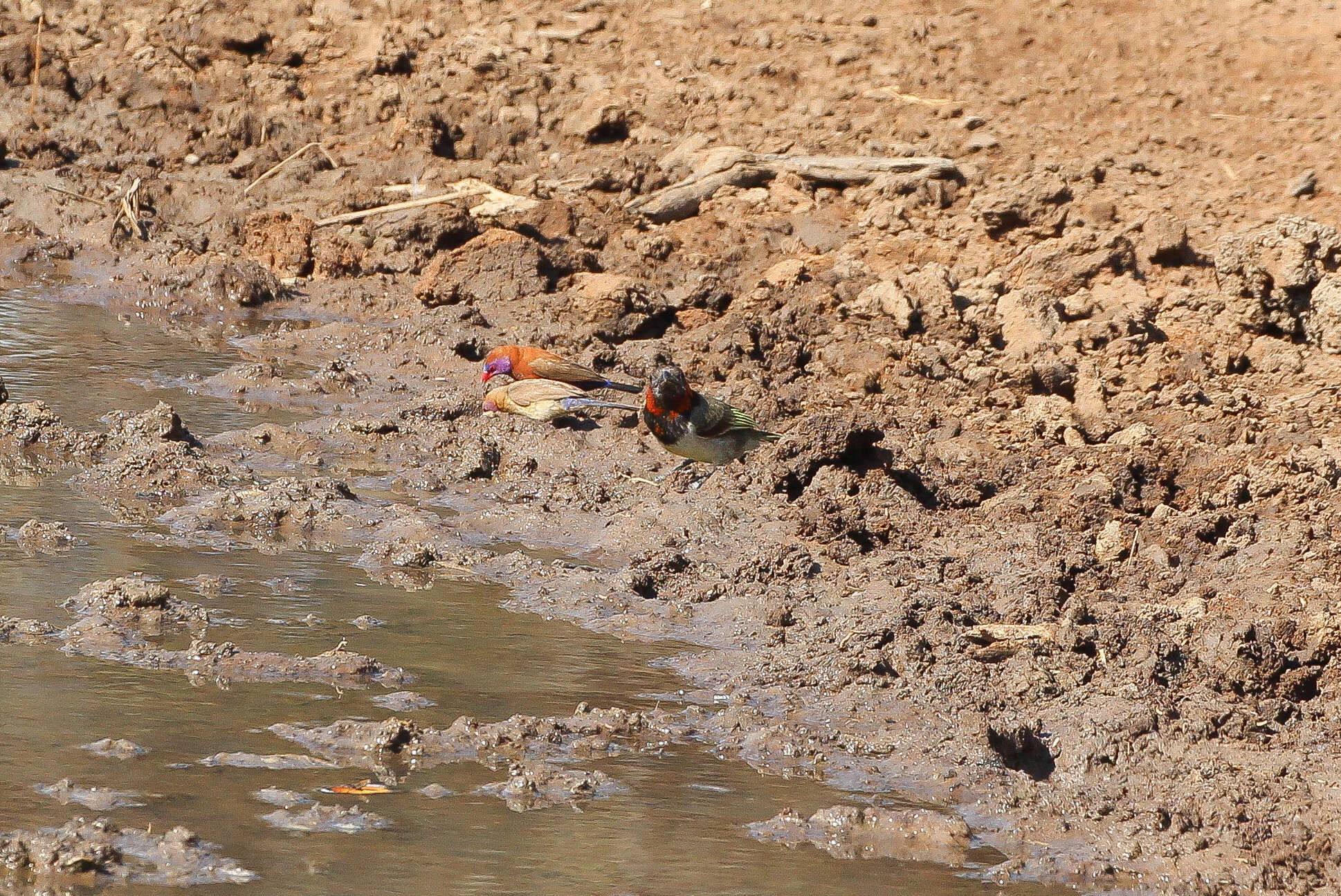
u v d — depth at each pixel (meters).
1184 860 19.39
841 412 35.25
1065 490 32.34
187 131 59.09
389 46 64.62
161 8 68.94
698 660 25.00
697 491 33.00
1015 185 50.72
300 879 17.23
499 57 63.75
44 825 17.88
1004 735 22.05
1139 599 27.53
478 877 17.56
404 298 48.25
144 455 32.28
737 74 63.94
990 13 69.56
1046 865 19.12
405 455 35.47
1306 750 22.00
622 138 60.09
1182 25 68.62
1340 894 18.81
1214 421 36.31
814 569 28.72
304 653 23.73
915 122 59.53
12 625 23.69
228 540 29.09
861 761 21.83
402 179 56.19
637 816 19.50
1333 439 34.50
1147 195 52.94
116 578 25.94
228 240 51.94
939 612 26.03
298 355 42.44
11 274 48.41
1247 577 28.09
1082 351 42.00
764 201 53.38
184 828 17.97
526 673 23.89
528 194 54.84
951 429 36.25
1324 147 57.25
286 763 20.05
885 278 46.34
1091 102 61.66
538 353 38.12
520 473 34.59
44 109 59.91
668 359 41.06
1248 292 42.31
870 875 18.47
